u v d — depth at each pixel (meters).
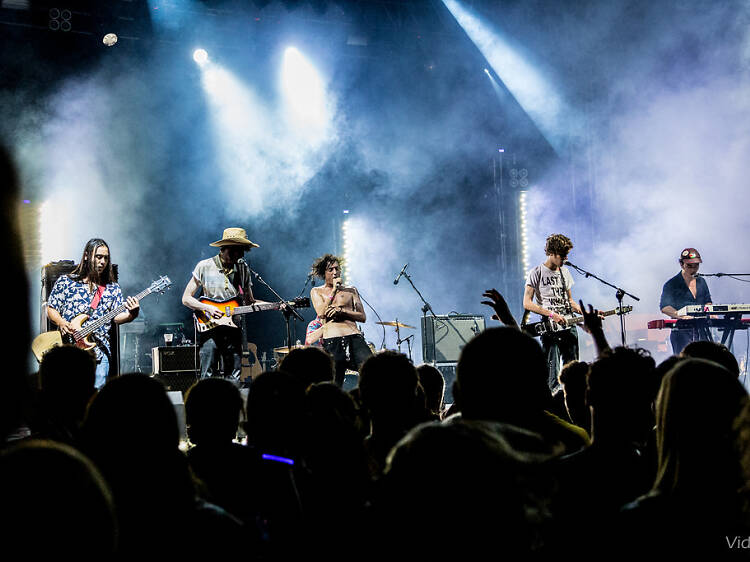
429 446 0.92
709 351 2.89
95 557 0.69
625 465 1.85
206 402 2.14
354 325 7.21
